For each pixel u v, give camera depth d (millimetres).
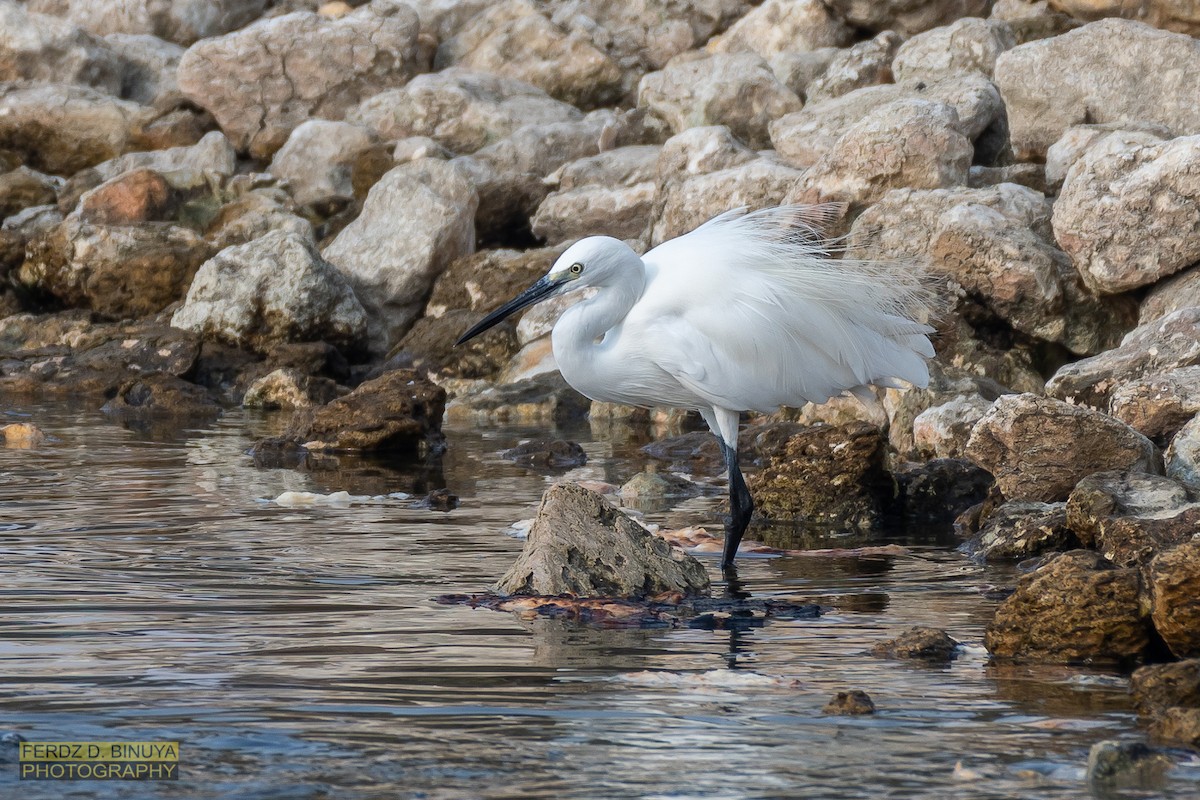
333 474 14867
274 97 33281
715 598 8922
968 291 17953
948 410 14719
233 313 23625
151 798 5184
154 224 27469
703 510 12773
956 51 24891
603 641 7676
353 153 31047
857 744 5793
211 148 31938
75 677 6773
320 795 5215
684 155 24203
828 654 7422
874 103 23703
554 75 33625
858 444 12258
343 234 26188
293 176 30984
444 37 35625
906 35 29641
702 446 16750
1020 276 17609
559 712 6230
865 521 12133
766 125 27375
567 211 26250
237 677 6801
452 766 5516
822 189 20266
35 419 19953
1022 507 10828
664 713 6223
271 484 14016
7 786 5305
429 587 9102
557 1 35719
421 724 6047
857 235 18812
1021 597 7488
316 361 22812
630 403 11383
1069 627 7359
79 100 33750
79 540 10742
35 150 33812
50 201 31781
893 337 11367
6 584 9086
